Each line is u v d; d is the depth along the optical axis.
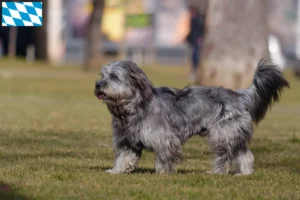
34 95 28.00
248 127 11.22
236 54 26.23
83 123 18.58
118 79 10.63
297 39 59.56
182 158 11.07
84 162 12.31
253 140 15.99
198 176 10.78
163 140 10.77
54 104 24.28
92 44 45.09
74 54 62.06
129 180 10.25
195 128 11.09
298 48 59.50
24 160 12.31
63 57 59.31
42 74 41.16
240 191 9.73
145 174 10.87
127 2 56.09
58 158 12.66
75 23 61.06
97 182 10.02
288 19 59.62
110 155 13.34
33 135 15.84
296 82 41.19
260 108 11.52
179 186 9.93
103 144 14.83
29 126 17.47
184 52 61.97
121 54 54.62
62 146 14.34
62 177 10.37
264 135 17.16
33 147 14.03
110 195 9.16
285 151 14.53
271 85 11.46
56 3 55.91
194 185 10.13
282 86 11.58
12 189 9.34
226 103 11.14
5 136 15.52
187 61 54.91
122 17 56.06
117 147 11.12
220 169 11.27
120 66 10.70
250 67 26.25
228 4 26.27
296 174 11.62
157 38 61.00
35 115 20.12
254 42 26.25
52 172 10.83
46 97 27.30
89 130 17.08
